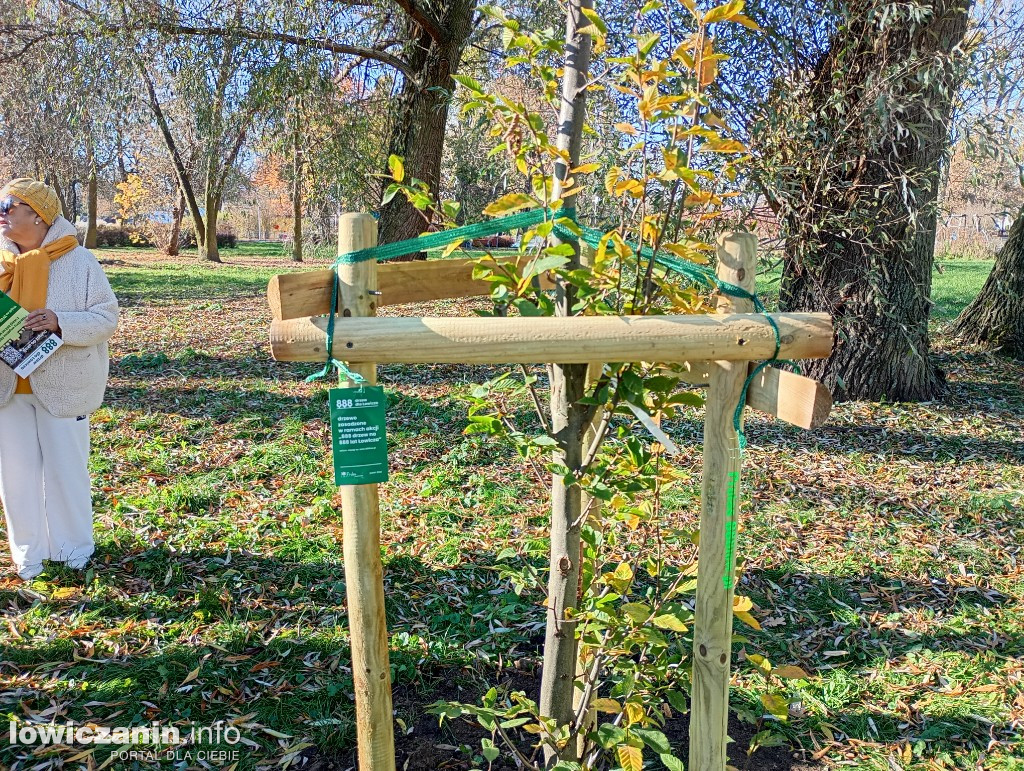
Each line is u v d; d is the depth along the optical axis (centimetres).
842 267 641
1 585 343
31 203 328
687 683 225
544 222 165
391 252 163
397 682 289
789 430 611
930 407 668
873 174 563
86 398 347
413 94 1001
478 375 766
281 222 4162
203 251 2541
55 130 1091
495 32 1009
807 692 285
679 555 382
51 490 354
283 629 318
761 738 209
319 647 304
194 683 281
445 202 185
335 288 162
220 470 493
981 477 516
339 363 157
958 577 377
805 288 646
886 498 477
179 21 820
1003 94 434
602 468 187
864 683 291
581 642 214
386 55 957
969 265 2184
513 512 442
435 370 791
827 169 500
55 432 345
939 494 484
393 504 449
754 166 427
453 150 1031
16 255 334
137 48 802
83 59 804
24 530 346
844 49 491
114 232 3334
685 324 157
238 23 802
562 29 338
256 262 2605
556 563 189
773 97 460
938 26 520
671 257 181
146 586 347
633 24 382
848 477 514
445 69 988
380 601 175
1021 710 275
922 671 299
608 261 178
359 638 175
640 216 183
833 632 329
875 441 586
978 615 340
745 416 647
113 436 554
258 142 909
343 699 275
